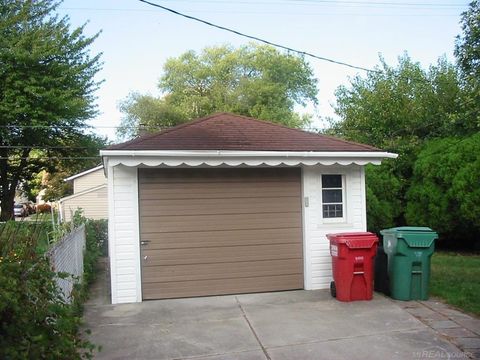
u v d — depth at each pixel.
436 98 16.83
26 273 3.81
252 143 8.66
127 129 43.53
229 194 8.73
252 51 49.94
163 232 8.44
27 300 3.68
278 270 8.88
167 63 50.75
